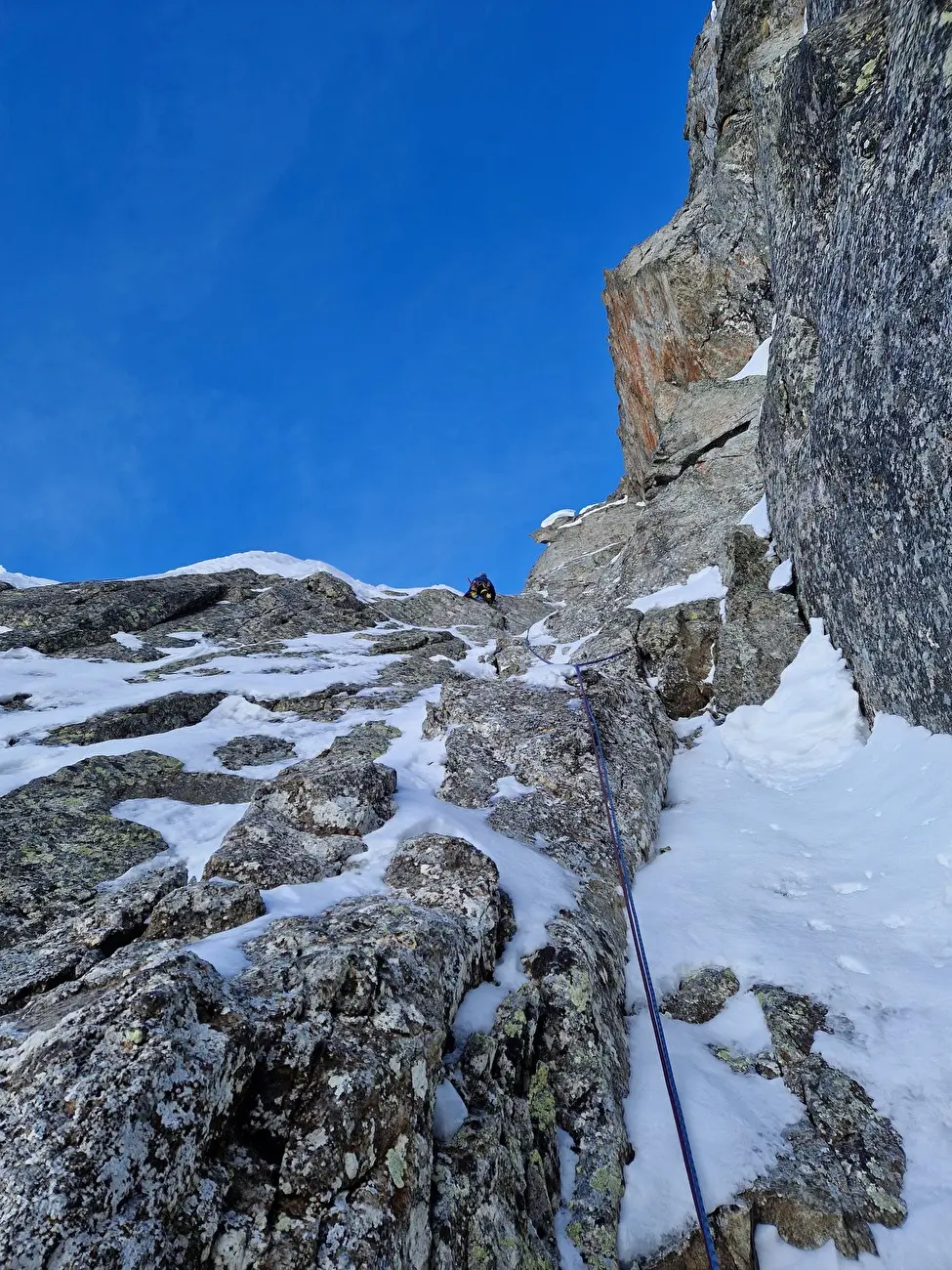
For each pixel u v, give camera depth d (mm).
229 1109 3104
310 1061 3383
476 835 6742
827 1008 5426
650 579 16281
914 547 7422
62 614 16812
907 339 6980
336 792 6887
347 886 5656
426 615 20172
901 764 7898
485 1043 4375
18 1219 2414
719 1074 5121
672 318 21438
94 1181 2541
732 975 5945
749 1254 3945
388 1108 3354
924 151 6520
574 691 10469
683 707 12000
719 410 19047
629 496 25703
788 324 10617
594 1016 5000
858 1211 4113
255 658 15336
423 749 10047
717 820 8555
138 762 9891
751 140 19406
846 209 8195
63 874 7367
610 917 6426
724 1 20172
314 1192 2998
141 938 5121
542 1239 3814
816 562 10297
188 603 18344
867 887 6609
